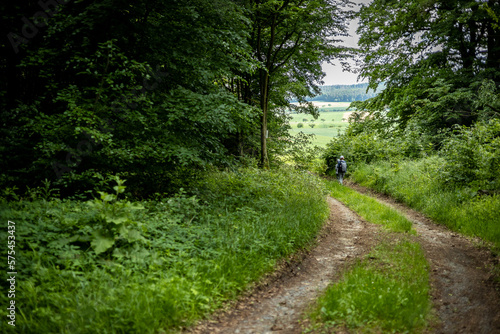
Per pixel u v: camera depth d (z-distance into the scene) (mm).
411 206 12656
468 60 18391
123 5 8039
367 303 4098
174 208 6863
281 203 9375
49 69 7770
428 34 18781
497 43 17109
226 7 9180
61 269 4277
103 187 8109
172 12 8945
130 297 3754
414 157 19172
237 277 4910
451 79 17984
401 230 8656
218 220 6910
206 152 9633
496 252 6680
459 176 11625
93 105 7379
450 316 4164
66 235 4758
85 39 7711
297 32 17969
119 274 4328
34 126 6934
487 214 8648
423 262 5988
